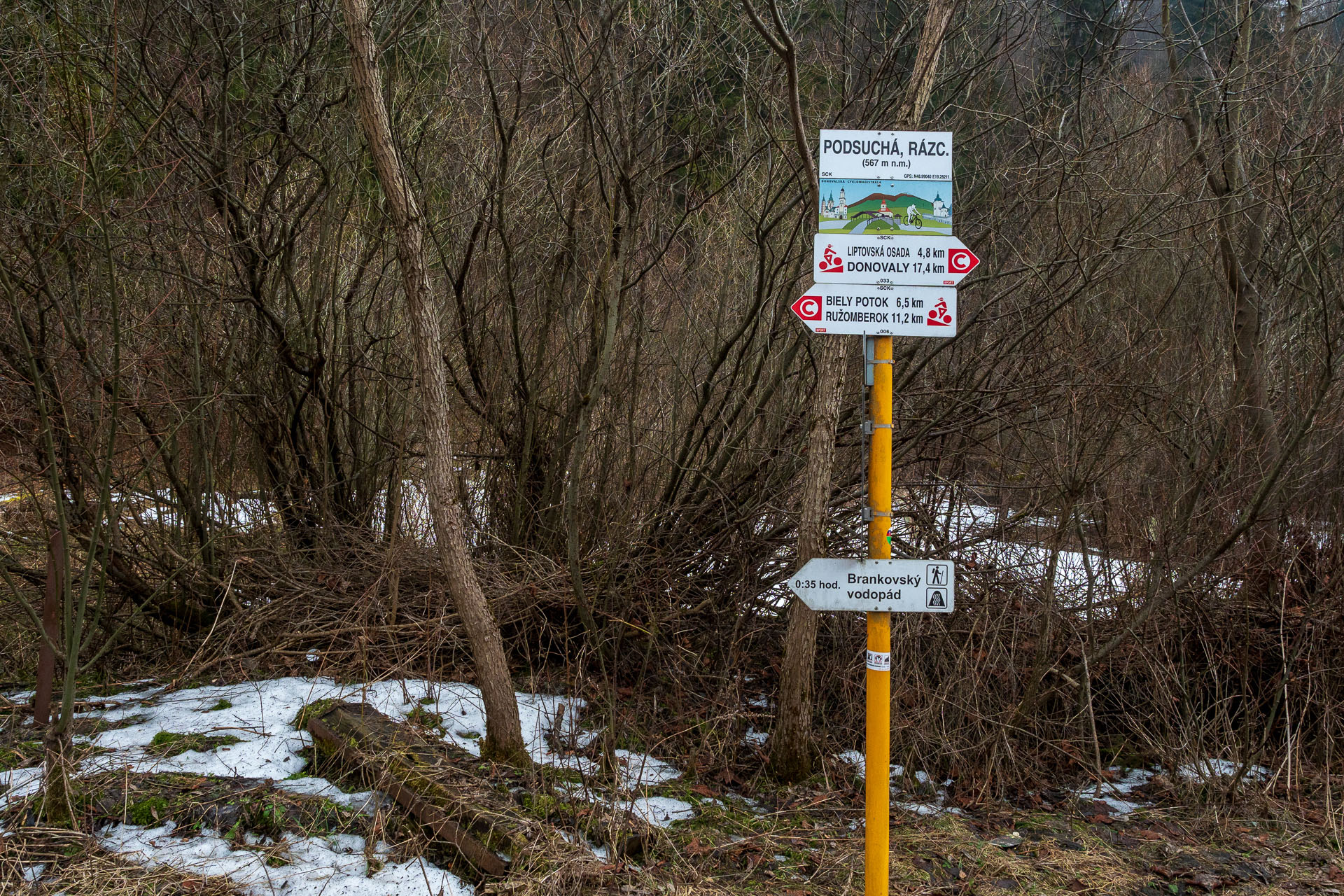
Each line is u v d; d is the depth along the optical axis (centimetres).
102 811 355
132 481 527
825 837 379
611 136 534
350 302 589
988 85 570
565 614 528
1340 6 651
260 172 578
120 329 498
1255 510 467
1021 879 365
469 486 596
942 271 285
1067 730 494
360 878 328
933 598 282
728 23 548
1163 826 427
